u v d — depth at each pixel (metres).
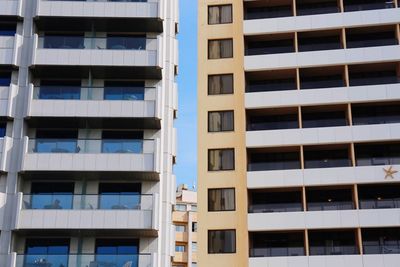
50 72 40.41
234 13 49.78
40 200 36.12
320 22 48.34
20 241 36.84
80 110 38.50
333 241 44.12
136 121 39.06
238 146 45.09
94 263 33.66
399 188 45.03
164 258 36.62
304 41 50.09
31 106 38.50
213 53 48.44
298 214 42.50
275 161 47.03
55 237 37.16
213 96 46.84
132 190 38.41
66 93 39.38
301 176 43.66
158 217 36.06
